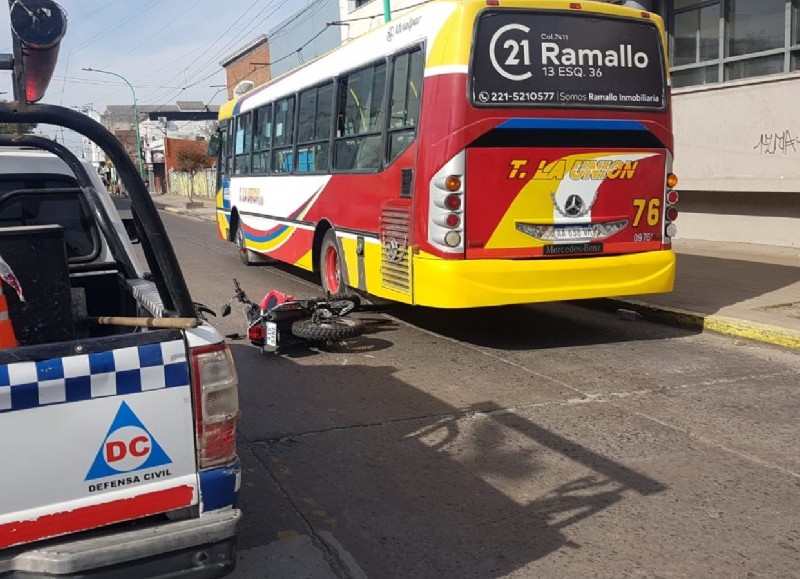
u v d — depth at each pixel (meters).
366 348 7.96
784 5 13.09
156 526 2.75
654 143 7.77
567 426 5.59
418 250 7.44
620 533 4.03
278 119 11.99
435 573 3.66
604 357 7.50
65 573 2.52
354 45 9.05
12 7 2.42
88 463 2.65
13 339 2.85
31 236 3.07
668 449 5.14
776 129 12.85
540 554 3.82
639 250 7.86
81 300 4.54
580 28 7.35
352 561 3.78
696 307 9.06
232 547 2.81
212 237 22.55
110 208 4.75
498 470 4.85
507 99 7.12
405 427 5.62
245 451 5.19
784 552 3.81
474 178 7.10
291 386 6.67
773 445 5.19
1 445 2.51
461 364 7.31
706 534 4.00
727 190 13.85
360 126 8.84
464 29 6.96
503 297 7.24
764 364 7.16
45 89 2.93
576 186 7.48
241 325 9.17
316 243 10.46
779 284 10.41
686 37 15.17
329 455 5.11
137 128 45.69
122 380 2.68
